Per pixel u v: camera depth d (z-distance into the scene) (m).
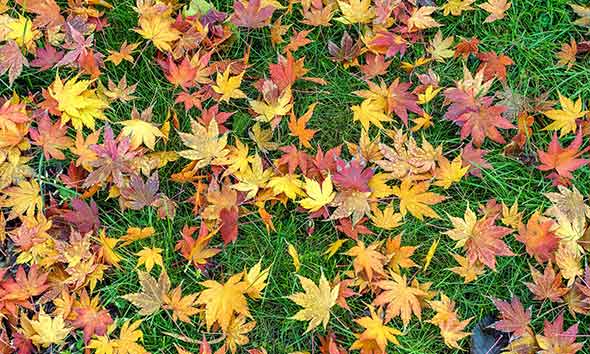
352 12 1.48
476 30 1.52
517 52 1.50
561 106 1.45
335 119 1.46
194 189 1.40
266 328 1.36
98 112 1.40
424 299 1.35
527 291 1.37
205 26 1.46
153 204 1.37
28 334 1.30
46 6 1.44
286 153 1.43
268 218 1.36
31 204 1.35
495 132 1.41
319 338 1.34
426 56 1.50
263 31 1.50
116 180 1.36
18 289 1.31
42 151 1.40
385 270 1.36
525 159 1.43
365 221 1.40
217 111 1.41
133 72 1.47
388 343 1.35
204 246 1.36
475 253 1.35
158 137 1.42
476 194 1.42
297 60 1.48
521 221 1.40
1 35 1.41
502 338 1.34
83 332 1.32
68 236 1.37
